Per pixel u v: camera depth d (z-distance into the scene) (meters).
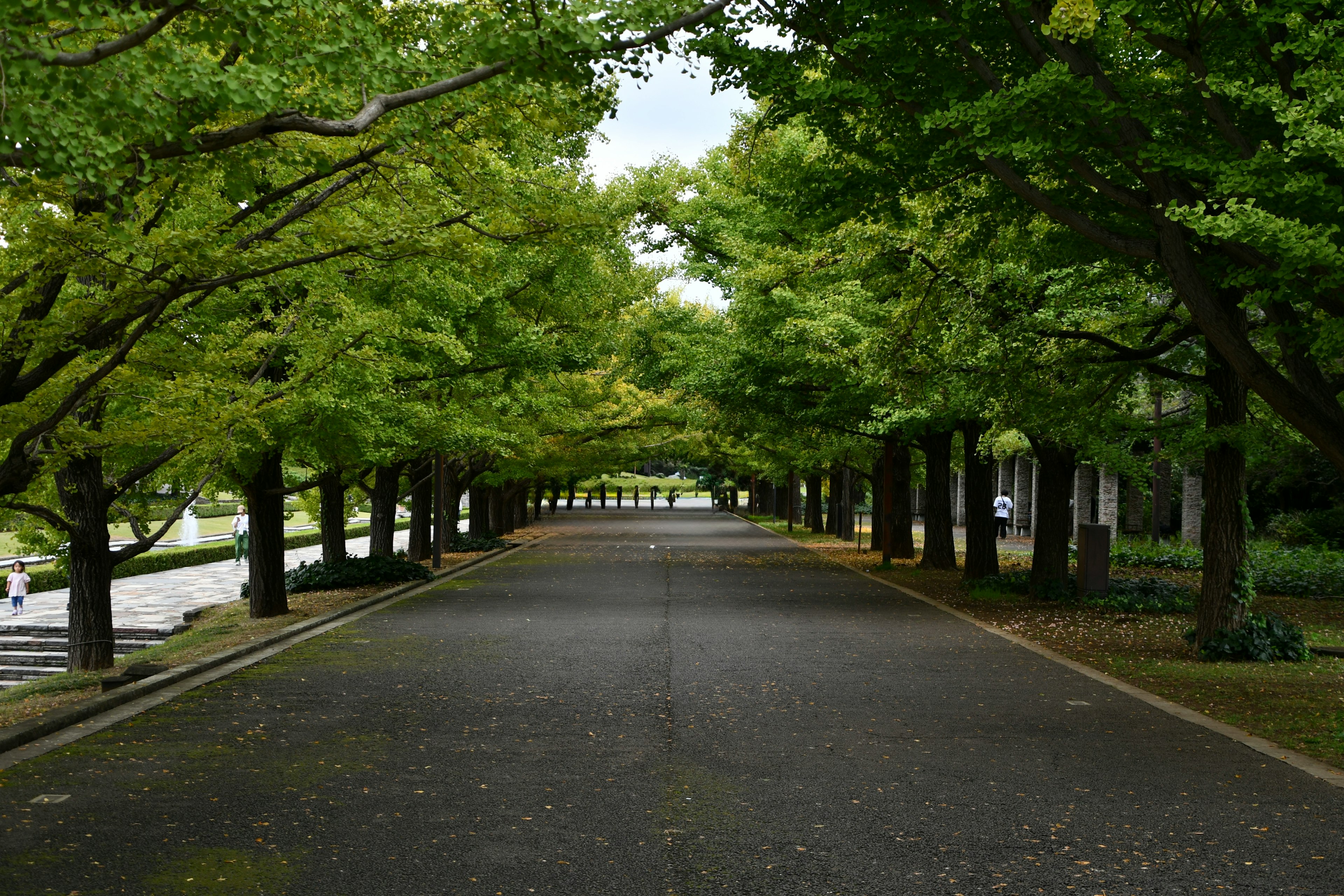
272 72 5.37
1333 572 20.78
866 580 22.36
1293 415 8.23
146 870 5.20
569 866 5.29
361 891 4.94
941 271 13.24
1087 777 7.01
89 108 5.05
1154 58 10.06
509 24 6.16
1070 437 15.20
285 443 15.76
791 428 25.06
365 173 8.90
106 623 14.71
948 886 5.05
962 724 8.59
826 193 10.71
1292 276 6.94
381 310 11.92
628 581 21.97
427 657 12.02
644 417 35.94
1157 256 8.51
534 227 9.51
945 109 8.79
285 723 8.57
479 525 37.31
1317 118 7.14
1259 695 10.00
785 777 6.98
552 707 9.25
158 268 7.68
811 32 9.16
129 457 15.05
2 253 8.52
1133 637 14.09
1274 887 5.05
